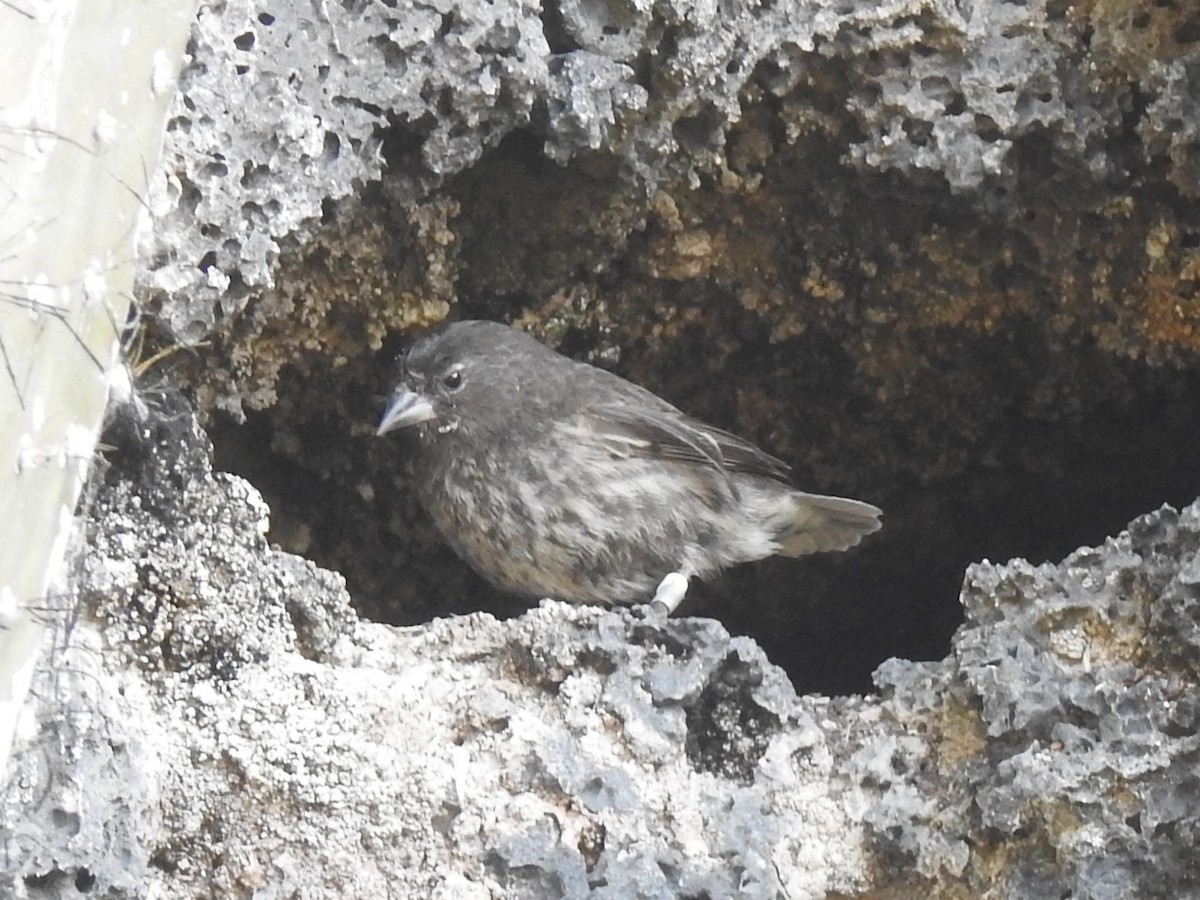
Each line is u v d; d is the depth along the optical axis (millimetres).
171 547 3723
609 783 3625
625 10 4328
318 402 4910
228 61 4074
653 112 4461
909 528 5520
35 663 3369
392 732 3670
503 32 4246
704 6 4344
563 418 4805
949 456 5336
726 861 3600
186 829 3588
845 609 5715
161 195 3926
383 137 4328
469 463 4785
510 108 4320
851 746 3787
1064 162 4469
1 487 2990
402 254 4645
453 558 5355
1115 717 3578
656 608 3994
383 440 5035
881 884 3680
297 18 4180
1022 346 4988
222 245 4066
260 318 4508
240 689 3670
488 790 3615
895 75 4449
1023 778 3543
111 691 3605
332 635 3818
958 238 4730
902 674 3859
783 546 5199
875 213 4727
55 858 3402
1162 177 4504
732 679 3805
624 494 4816
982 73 4414
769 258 4895
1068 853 3498
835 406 5301
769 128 4590
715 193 4711
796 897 3639
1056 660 3750
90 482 3674
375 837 3584
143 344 4031
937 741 3766
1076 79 4414
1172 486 5297
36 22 3031
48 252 3125
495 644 3805
